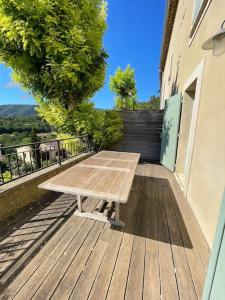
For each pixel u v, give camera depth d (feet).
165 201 9.68
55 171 10.66
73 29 12.44
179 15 16.81
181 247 6.12
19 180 8.54
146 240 6.44
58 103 15.92
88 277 4.85
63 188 6.20
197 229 7.17
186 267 5.28
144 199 9.92
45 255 5.62
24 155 9.12
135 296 4.36
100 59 15.69
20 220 7.52
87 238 6.48
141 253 5.80
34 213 8.11
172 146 14.83
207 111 7.24
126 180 7.02
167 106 16.69
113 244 6.19
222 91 5.85
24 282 4.67
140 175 14.42
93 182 6.76
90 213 7.86
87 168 8.70
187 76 11.94
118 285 4.64
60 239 6.39
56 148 12.03
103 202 9.11
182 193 10.77
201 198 7.35
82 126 15.65
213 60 6.84
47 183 6.66
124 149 20.76
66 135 16.99
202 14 8.54
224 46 3.96
